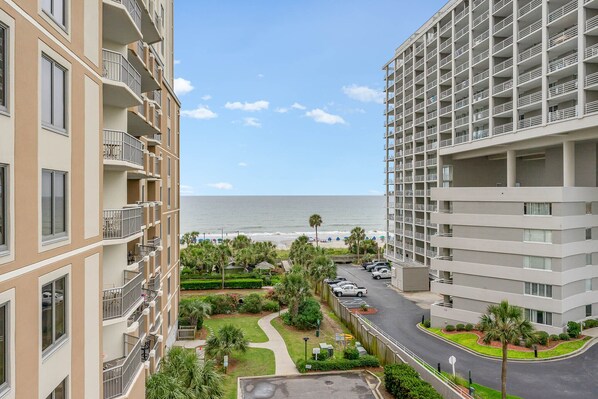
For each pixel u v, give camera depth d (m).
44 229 9.02
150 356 20.45
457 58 49.09
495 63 42.34
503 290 34.34
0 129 7.20
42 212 8.90
